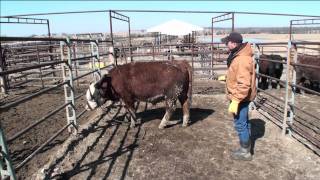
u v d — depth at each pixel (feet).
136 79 20.72
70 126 21.62
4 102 32.55
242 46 14.67
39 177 14.57
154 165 15.89
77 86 40.91
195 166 15.71
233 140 19.01
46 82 44.96
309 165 15.56
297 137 19.30
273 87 38.22
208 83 40.91
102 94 21.83
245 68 14.21
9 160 11.70
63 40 18.42
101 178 14.71
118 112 25.82
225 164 15.87
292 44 18.71
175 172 15.12
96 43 26.71
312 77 33.53
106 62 50.60
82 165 16.05
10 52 48.55
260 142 18.61
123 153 17.43
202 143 18.63
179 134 20.27
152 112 25.81
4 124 24.47
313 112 25.63
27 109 29.43
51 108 29.71
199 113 25.22
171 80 20.27
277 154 16.89
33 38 14.16
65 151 17.69
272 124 21.89
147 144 18.69
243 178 14.48
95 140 19.48
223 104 28.19
